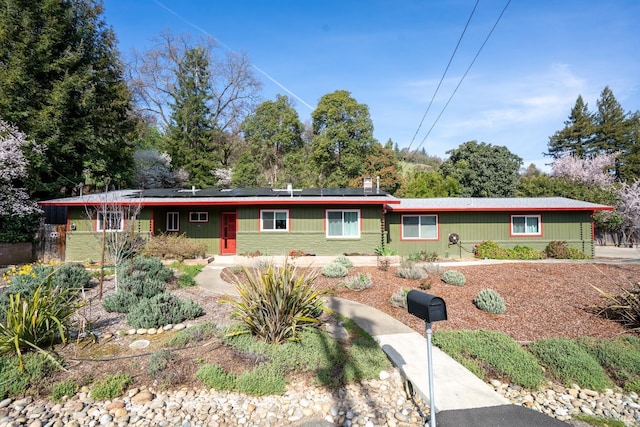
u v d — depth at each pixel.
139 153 25.86
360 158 31.25
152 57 28.17
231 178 29.88
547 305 7.24
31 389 3.72
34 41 15.13
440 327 6.02
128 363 4.30
